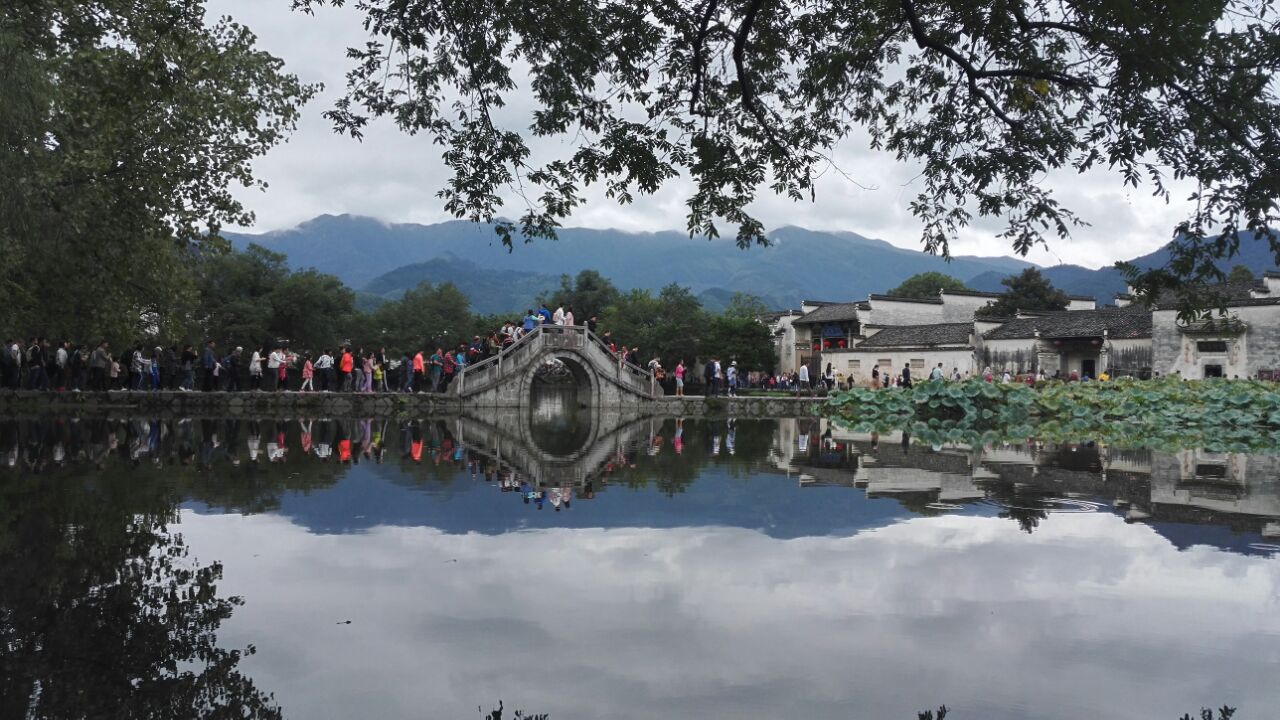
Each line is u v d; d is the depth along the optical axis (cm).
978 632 413
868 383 4828
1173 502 847
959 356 4594
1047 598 475
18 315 2125
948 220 765
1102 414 2588
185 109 1916
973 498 872
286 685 345
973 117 716
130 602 462
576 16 720
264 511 760
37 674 357
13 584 496
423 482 973
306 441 1519
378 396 2744
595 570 540
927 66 732
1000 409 2730
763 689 339
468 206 836
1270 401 2269
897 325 5491
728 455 1391
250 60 2048
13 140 1708
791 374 5303
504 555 583
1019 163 685
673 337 5931
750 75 795
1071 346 4212
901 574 530
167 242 2244
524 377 3033
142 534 649
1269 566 553
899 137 764
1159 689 340
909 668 364
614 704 324
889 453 1436
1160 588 497
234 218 2108
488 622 429
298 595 479
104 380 2581
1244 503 841
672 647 391
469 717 312
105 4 1684
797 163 831
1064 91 630
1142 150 588
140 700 329
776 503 829
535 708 320
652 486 962
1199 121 562
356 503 811
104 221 1992
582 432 2039
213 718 311
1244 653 383
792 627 421
